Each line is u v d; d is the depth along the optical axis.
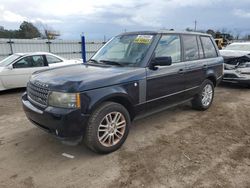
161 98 4.41
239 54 8.99
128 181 3.01
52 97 3.27
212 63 5.73
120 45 4.66
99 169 3.27
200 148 3.86
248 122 5.07
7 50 17.98
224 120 5.17
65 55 21.25
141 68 4.00
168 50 4.56
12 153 3.71
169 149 3.82
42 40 19.69
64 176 3.12
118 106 3.64
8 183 2.98
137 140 4.15
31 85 3.75
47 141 4.11
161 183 2.96
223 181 3.00
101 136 3.55
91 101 3.29
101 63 4.40
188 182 2.98
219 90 8.41
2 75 7.82
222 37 27.72
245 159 3.53
